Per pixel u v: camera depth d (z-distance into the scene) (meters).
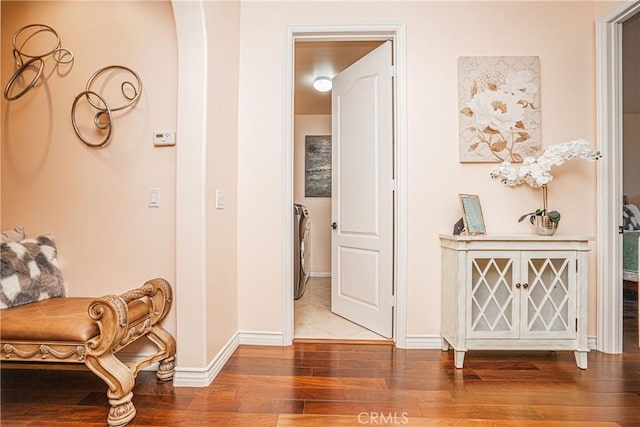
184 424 1.49
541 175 2.15
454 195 2.42
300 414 1.57
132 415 1.52
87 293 2.04
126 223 2.03
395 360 2.18
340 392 1.76
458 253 2.07
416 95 2.43
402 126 2.43
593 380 1.90
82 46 2.06
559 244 2.05
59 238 2.05
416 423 1.50
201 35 1.83
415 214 2.42
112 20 2.05
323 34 2.50
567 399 1.70
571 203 2.40
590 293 2.38
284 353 2.29
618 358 2.22
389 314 2.55
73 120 2.04
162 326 1.97
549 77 2.41
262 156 2.47
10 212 2.08
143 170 2.02
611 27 2.32
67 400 1.70
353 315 2.94
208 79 1.87
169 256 2.00
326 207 5.19
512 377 1.94
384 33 2.48
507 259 2.07
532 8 2.41
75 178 2.05
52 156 2.06
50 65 2.07
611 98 2.32
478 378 1.93
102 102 2.02
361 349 2.38
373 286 2.71
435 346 2.40
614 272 2.31
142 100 2.02
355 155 2.89
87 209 2.04
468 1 2.43
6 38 2.11
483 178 2.41
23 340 1.49
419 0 2.44
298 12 2.47
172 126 2.00
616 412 1.59
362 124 2.81
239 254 2.46
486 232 2.40
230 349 2.25
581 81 2.40
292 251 2.52
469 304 2.06
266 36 2.48
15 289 1.71
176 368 1.84
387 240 2.56
